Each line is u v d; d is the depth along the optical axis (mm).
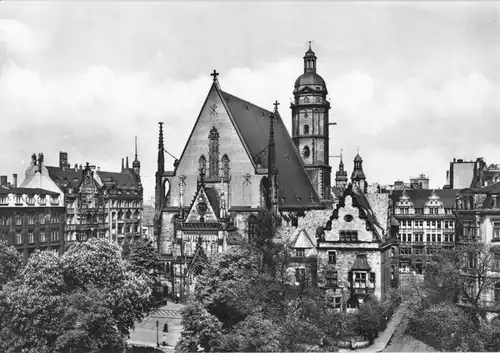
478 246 83562
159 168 123062
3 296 67062
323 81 146875
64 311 66812
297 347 69375
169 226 120812
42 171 141625
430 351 77188
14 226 120625
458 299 87812
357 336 82188
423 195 158750
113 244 80500
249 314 76188
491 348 72000
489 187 91000
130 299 76688
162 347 84312
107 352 70562
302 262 99062
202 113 118250
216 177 116312
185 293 109000
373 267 91875
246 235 110875
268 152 114625
